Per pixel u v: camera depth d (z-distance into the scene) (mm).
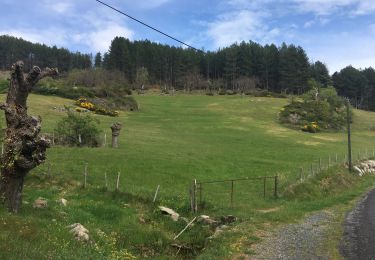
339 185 45844
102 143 50719
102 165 35750
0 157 17547
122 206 24312
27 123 17266
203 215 24516
